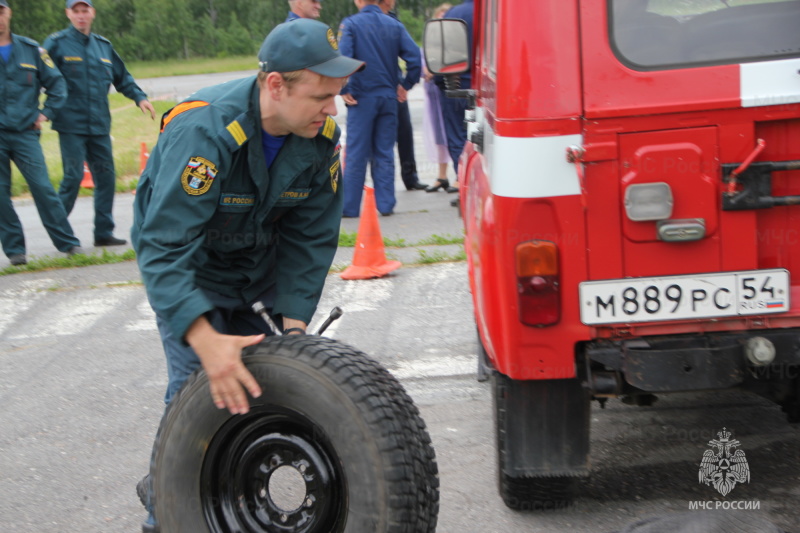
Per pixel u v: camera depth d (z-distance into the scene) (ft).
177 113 8.81
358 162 29.12
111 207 28.32
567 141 9.10
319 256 10.11
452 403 15.16
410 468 8.35
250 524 9.04
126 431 14.98
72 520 12.11
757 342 9.25
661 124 9.02
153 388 16.81
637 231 9.20
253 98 8.79
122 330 20.26
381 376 8.69
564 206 9.18
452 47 14.28
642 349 9.32
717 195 9.11
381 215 29.76
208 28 204.64
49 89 26.05
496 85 9.36
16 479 13.43
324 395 8.32
